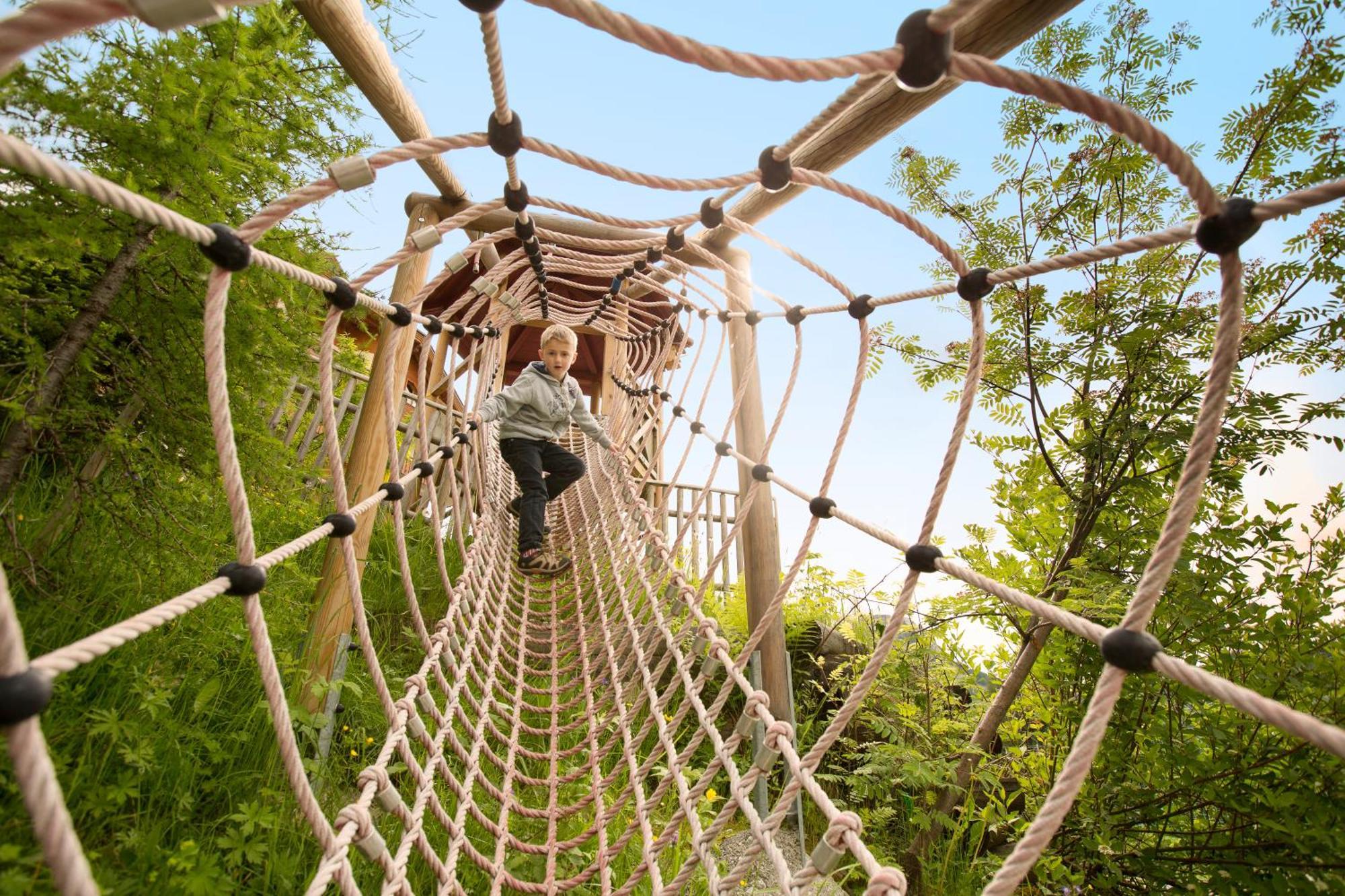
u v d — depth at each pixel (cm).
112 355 221
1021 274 108
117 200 70
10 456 198
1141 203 338
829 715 461
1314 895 208
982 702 383
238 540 98
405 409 564
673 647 230
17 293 195
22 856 133
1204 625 245
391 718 165
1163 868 239
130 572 217
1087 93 71
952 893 295
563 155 119
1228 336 73
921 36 74
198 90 198
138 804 164
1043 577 327
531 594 418
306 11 279
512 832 243
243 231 92
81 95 187
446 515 518
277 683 102
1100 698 76
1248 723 229
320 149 271
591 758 247
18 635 57
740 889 280
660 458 809
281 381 271
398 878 136
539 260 336
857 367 178
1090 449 311
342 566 309
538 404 411
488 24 93
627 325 691
